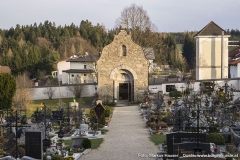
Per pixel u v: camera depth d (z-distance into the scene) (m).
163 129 41.03
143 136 38.12
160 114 46.69
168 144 28.66
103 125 44.38
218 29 75.81
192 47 157.62
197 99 51.94
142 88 63.16
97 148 33.19
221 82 69.44
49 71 123.56
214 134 31.44
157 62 141.12
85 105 62.28
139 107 59.00
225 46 74.88
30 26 186.50
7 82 51.09
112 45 62.81
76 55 118.56
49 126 40.38
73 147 33.06
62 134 34.88
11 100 51.72
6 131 39.06
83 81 92.44
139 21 89.94
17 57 122.44
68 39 165.62
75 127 44.16
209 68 75.56
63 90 69.56
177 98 60.06
